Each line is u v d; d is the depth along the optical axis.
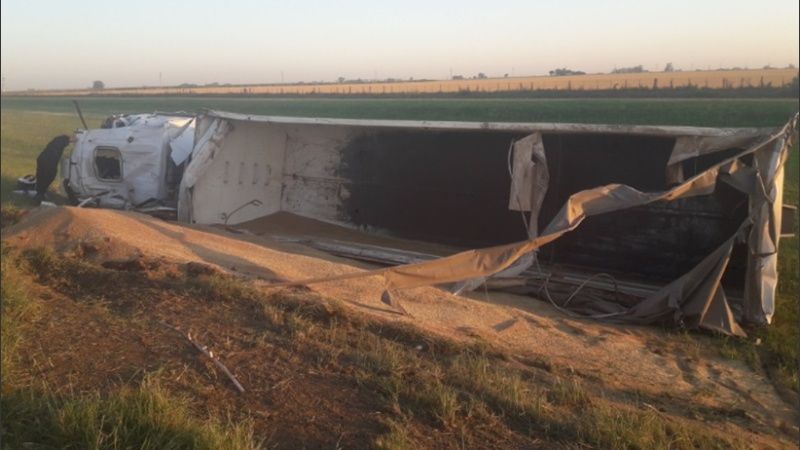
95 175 14.62
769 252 8.62
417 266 7.59
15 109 74.38
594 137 10.95
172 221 12.55
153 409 4.65
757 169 8.65
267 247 10.86
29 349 5.88
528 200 9.84
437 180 12.36
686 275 8.84
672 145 10.48
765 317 8.66
